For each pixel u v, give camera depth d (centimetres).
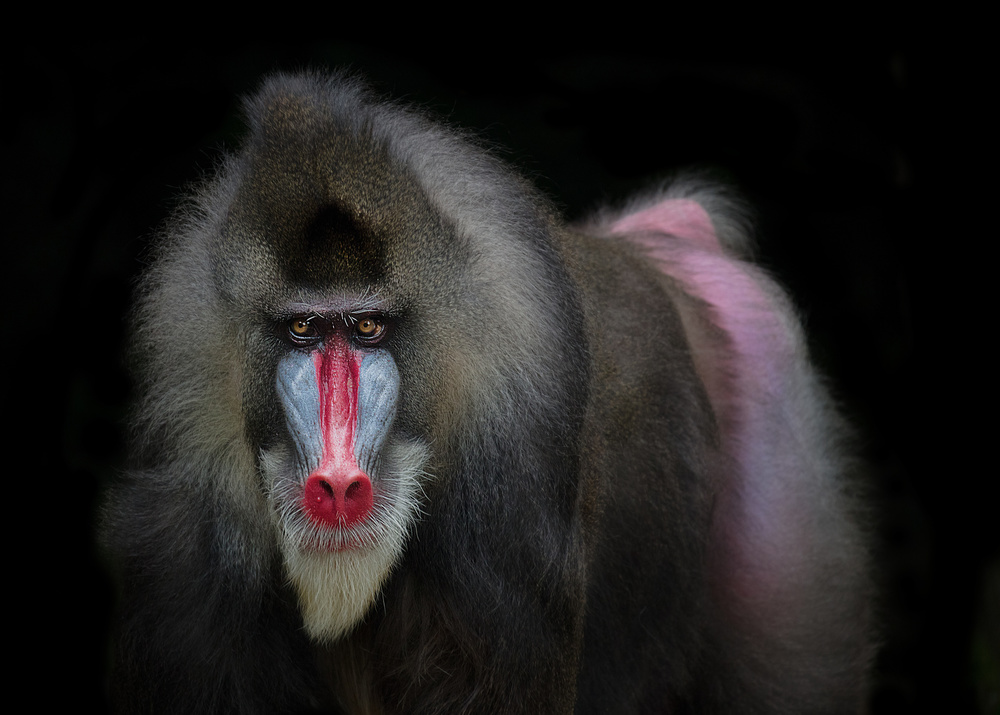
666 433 786
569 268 708
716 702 882
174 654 634
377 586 612
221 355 629
